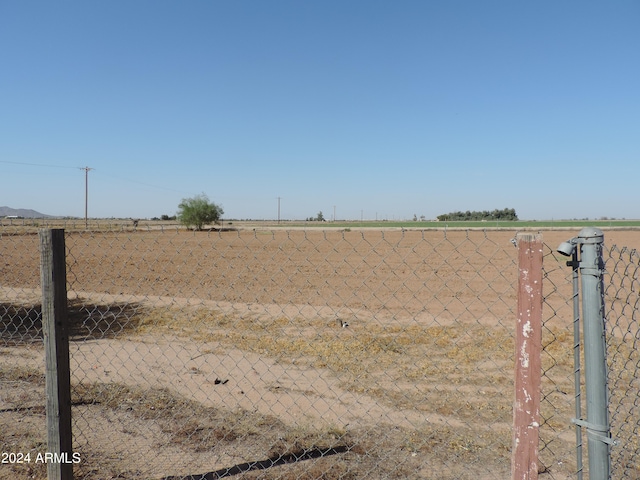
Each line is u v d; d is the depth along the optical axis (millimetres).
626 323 6848
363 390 5109
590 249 2062
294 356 6402
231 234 34938
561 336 6906
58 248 2697
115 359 6258
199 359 6289
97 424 4168
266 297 11766
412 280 14930
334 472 3381
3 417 4188
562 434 3988
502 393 4980
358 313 9414
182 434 3984
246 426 4160
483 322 8328
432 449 3758
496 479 3305
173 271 17031
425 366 5887
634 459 3354
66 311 2758
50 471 2760
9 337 7355
